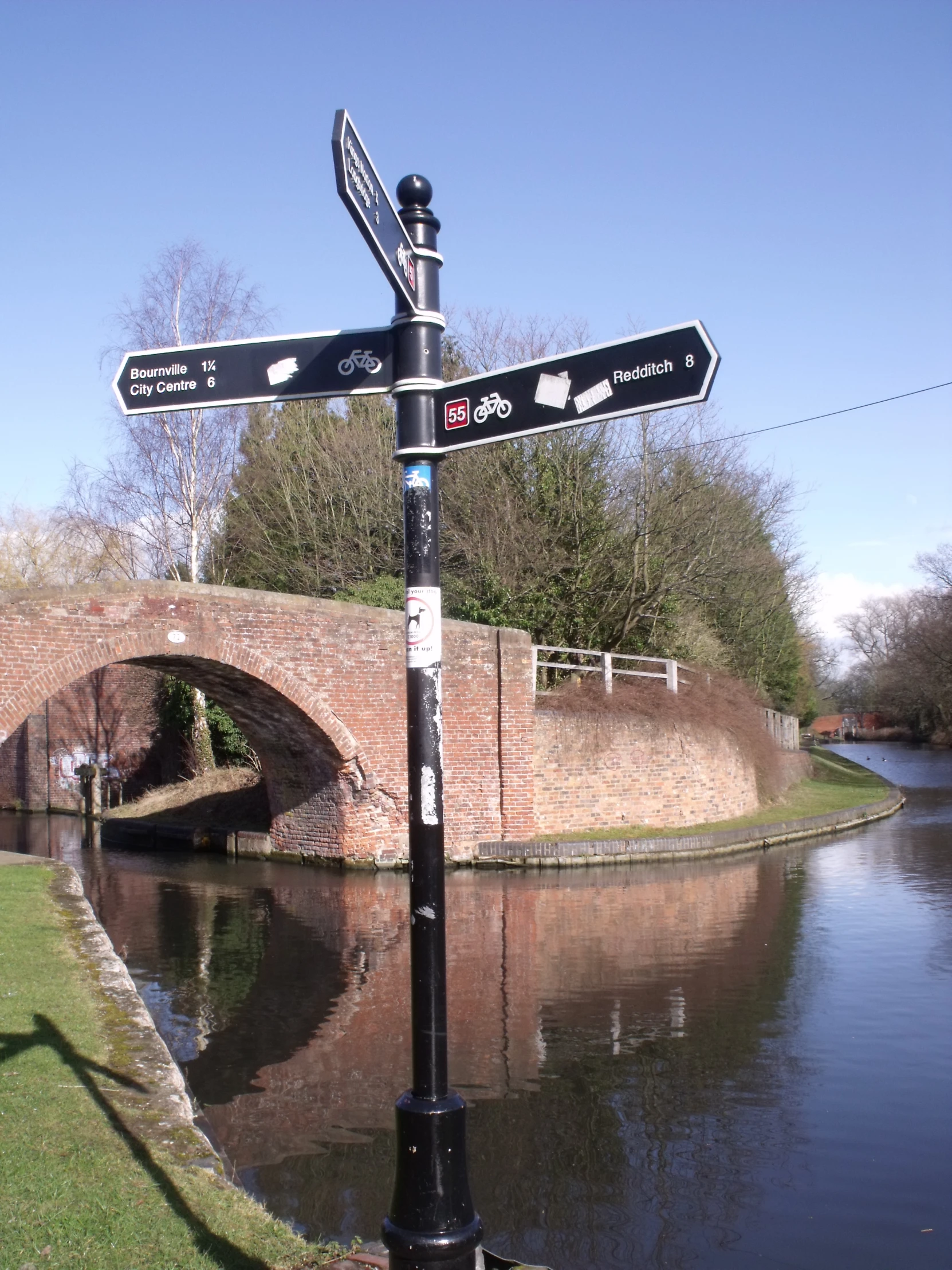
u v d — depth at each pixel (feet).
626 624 86.22
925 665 212.02
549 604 82.38
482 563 81.76
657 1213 18.40
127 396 12.24
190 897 51.93
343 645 57.93
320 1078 25.12
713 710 75.61
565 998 31.94
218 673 56.08
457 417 11.26
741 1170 20.04
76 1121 17.62
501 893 51.11
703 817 71.31
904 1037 27.99
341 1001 32.04
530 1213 18.44
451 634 60.64
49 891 42.42
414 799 10.63
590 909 46.83
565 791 63.87
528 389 10.85
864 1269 16.55
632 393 10.29
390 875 58.49
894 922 43.55
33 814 100.42
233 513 104.17
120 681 100.94
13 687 47.73
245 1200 15.34
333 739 57.36
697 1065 25.81
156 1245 13.55
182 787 86.99
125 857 68.80
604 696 67.77
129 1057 21.27
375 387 11.44
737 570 98.94
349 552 97.96
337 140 8.66
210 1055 26.96
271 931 43.09
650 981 33.96
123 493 84.12
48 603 48.80
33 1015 23.81
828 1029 28.73
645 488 84.48
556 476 84.69
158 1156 16.38
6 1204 14.51
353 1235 17.26
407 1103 10.41
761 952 38.04
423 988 10.49
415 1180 10.29
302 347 11.68
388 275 10.25
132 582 51.19
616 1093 23.93
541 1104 23.31
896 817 88.58
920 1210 18.45
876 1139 21.39
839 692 333.83
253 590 55.77
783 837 71.00
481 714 61.31
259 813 75.00
